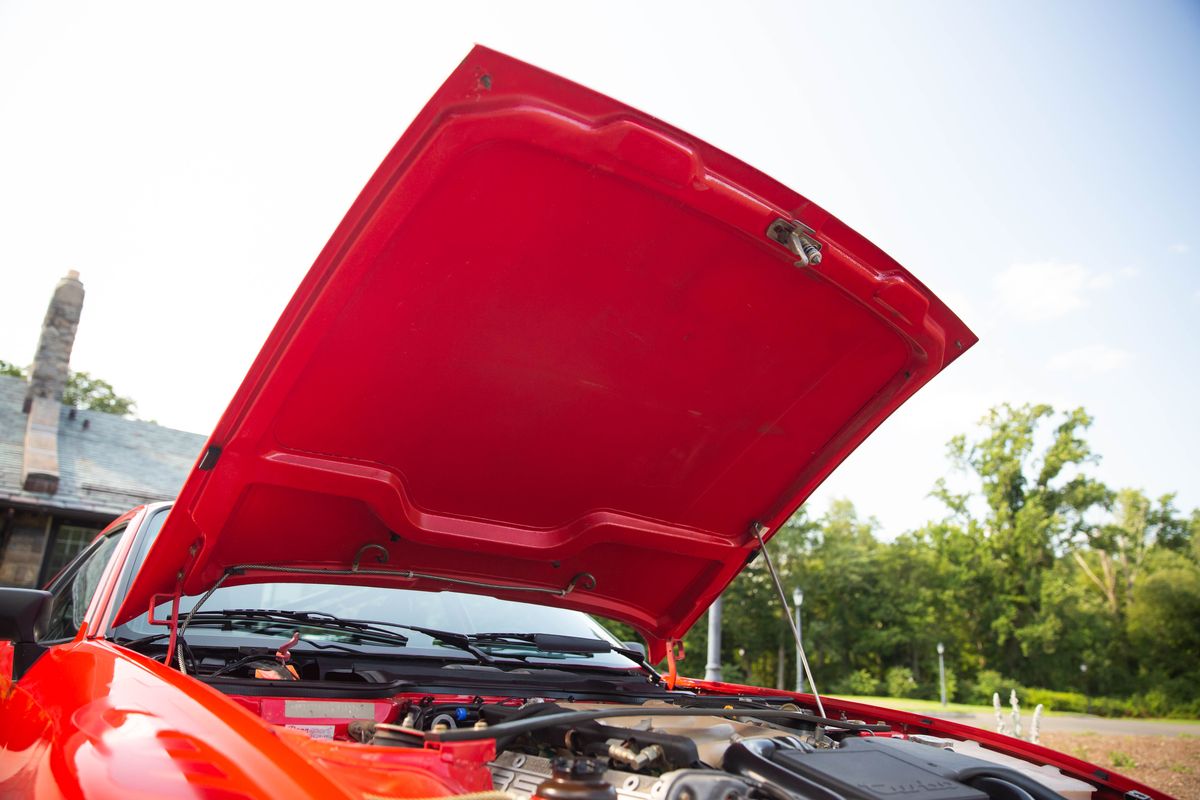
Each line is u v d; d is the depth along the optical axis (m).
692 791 1.73
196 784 1.43
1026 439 57.03
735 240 2.30
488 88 1.84
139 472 21.97
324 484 2.54
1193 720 46.31
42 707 2.15
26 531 18.66
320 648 2.94
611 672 3.51
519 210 2.10
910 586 53.09
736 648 47.78
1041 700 48.22
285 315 2.09
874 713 3.42
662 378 2.65
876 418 2.95
